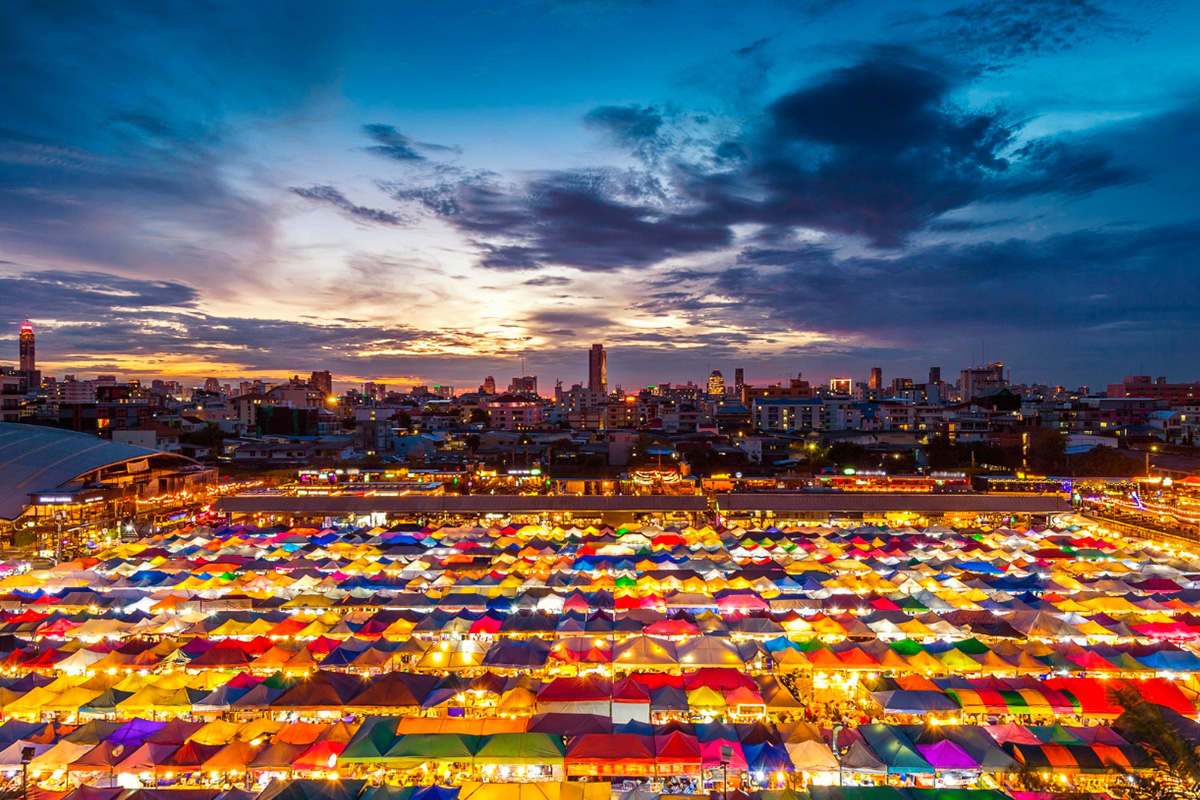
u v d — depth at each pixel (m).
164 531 76.75
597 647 36.75
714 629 39.84
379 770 27.73
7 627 40.91
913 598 45.22
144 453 88.56
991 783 26.42
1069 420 167.25
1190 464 108.25
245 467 131.88
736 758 26.64
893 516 77.75
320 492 86.12
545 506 78.06
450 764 28.06
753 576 51.28
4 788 26.62
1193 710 30.33
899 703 30.69
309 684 31.88
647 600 45.09
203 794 24.73
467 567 55.34
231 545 64.12
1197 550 65.62
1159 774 24.39
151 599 47.25
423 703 30.94
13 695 31.61
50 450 81.56
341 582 50.50
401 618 40.97
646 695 31.27
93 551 67.25
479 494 87.94
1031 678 32.34
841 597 45.38
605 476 115.62
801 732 27.75
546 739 27.30
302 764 26.59
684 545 61.34
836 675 35.94
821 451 132.00
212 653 36.06
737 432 187.88
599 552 59.69
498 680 32.84
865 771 26.06
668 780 27.62
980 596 46.00
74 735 28.09
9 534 70.94
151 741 27.41
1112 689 24.78
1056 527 73.94
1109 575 51.69
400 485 92.56
